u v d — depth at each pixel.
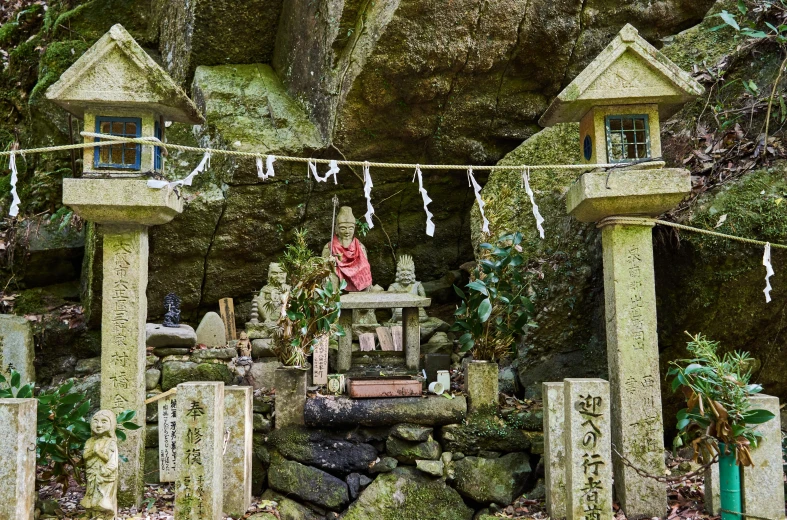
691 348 4.65
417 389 5.42
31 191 7.68
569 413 4.43
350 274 6.59
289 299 5.57
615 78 4.83
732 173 5.92
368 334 6.83
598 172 4.86
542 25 6.82
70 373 7.15
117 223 5.04
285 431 5.39
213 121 7.07
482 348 5.55
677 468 5.30
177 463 4.45
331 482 5.29
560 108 5.02
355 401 5.38
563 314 6.28
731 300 5.55
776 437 4.41
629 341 4.85
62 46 8.00
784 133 5.98
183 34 7.90
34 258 7.46
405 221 7.73
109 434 4.47
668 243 5.76
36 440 4.49
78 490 5.21
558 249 6.44
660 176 4.81
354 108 6.77
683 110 6.66
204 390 4.48
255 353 6.34
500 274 5.59
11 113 8.43
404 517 5.14
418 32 6.49
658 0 7.19
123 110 4.96
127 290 5.04
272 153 6.80
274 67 8.00
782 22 6.55
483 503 5.19
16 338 6.52
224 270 7.23
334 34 6.77
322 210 7.32
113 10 8.73
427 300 6.20
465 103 7.08
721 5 7.12
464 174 7.50
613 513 4.71
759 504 4.38
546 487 4.94
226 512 4.88
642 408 4.81
